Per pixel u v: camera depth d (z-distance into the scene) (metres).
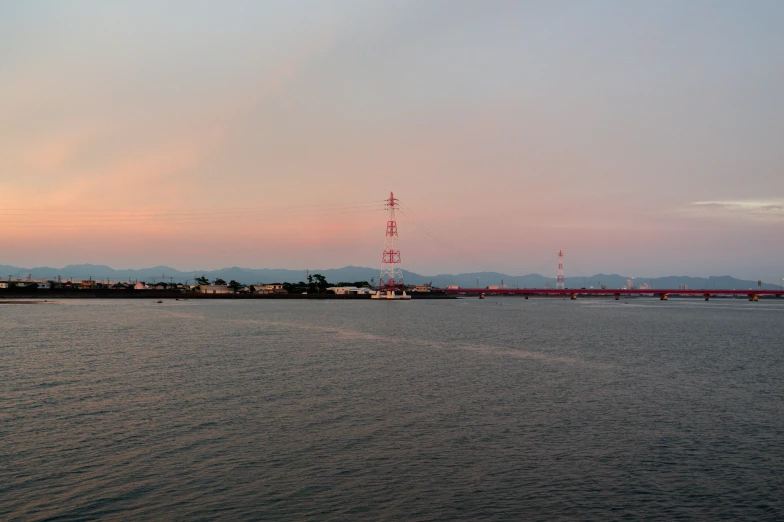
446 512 23.95
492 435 34.31
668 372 59.84
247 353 71.50
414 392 46.94
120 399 42.59
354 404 42.03
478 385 50.66
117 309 195.25
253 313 178.88
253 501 24.55
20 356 66.06
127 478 26.67
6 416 37.06
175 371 56.12
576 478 27.62
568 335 106.06
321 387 48.50
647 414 40.09
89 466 28.06
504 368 61.47
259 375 54.28
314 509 23.97
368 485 26.42
